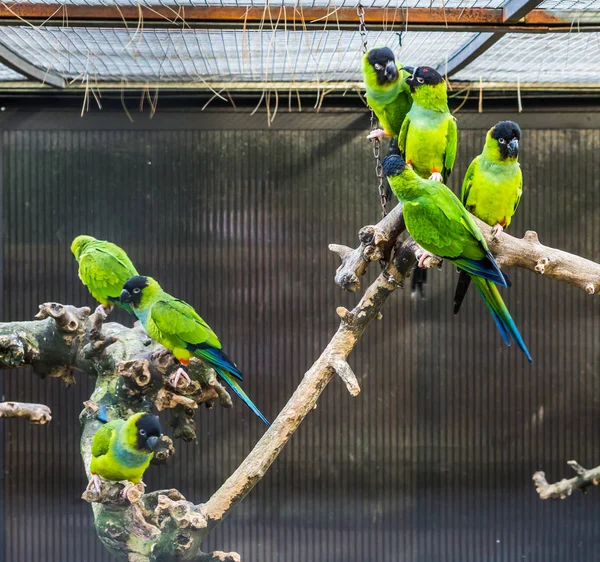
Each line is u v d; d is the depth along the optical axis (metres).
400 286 4.11
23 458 6.35
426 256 3.85
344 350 4.08
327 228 6.51
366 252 3.88
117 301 4.92
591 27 4.93
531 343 6.53
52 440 6.36
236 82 6.23
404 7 4.89
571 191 6.50
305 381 4.08
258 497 6.43
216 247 6.48
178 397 4.36
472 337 6.53
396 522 6.44
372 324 6.51
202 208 6.46
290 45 5.42
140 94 6.33
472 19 4.90
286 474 6.45
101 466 3.88
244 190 6.48
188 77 6.17
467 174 4.29
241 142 6.47
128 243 6.44
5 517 6.29
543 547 6.41
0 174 6.35
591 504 6.45
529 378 6.52
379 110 4.18
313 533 6.41
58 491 6.34
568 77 6.18
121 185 6.43
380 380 6.50
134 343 4.68
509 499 6.46
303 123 6.49
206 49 5.49
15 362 4.48
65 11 4.75
